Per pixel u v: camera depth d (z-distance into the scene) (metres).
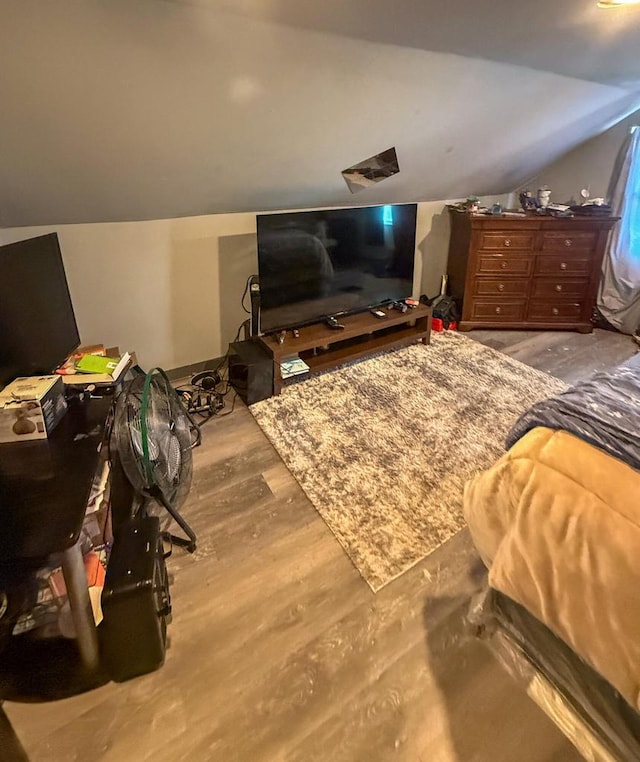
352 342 3.26
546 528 1.12
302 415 2.61
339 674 1.37
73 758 1.19
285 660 1.41
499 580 1.26
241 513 1.96
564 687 1.27
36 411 1.42
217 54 1.56
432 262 4.00
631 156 3.41
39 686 1.32
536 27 1.80
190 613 1.55
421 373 3.06
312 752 1.20
